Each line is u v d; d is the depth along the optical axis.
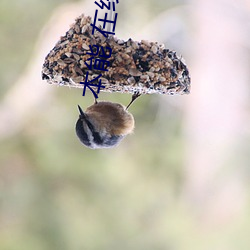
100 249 30.16
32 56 29.28
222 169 29.02
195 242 29.64
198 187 29.50
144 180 30.47
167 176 30.20
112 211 30.53
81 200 30.48
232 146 28.59
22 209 30.20
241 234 29.38
